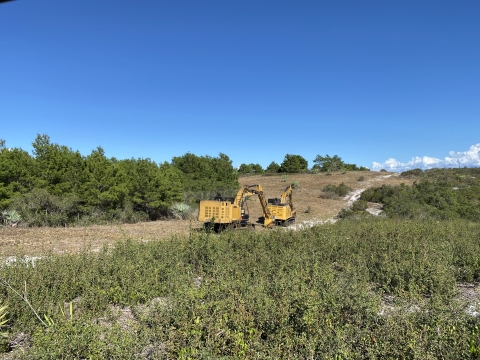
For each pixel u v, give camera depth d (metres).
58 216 16.58
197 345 4.20
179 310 4.78
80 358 4.28
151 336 4.46
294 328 4.59
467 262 8.55
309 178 44.12
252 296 5.26
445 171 41.50
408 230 11.78
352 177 43.56
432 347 4.09
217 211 14.69
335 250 9.43
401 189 29.08
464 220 19.17
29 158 17.11
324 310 4.95
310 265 7.67
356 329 4.59
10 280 6.04
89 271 6.98
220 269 7.21
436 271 6.99
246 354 4.21
